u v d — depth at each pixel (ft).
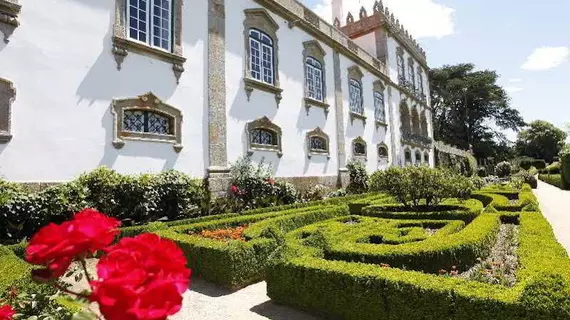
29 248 3.95
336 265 14.14
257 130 42.39
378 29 81.76
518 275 12.76
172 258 3.76
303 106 50.11
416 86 101.71
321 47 55.47
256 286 17.79
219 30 37.24
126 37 28.71
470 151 155.33
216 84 36.09
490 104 171.63
